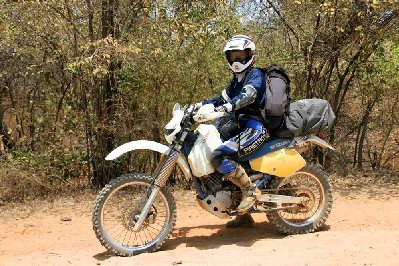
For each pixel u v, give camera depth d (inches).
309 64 331.9
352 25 321.1
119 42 290.0
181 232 235.5
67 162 313.1
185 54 307.4
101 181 316.5
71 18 293.0
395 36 323.9
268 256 189.6
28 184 297.3
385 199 290.8
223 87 320.8
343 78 344.5
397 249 191.9
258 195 209.2
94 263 193.2
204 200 207.8
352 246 196.9
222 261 186.1
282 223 221.0
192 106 207.6
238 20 325.7
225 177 207.6
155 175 205.0
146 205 202.8
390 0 291.7
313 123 216.8
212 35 307.0
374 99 358.6
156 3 297.6
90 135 314.2
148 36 299.1
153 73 305.1
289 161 214.4
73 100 321.7
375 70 348.8
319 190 228.4
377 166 373.7
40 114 331.3
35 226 253.0
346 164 366.0
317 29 324.5
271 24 337.4
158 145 205.8
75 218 264.7
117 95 310.3
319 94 345.4
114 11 300.2
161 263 187.0
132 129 313.9
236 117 211.2
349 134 366.0
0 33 301.0
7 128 337.4
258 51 340.5
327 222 247.3
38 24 294.5
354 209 270.8
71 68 293.4
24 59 323.6
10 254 216.8
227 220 255.4
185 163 207.0
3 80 332.5
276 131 215.0
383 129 371.2
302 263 180.4
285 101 207.0
